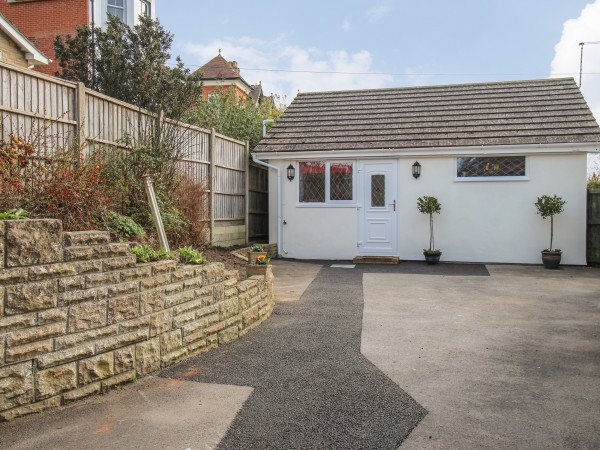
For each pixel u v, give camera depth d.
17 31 12.43
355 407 3.74
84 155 6.79
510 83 14.73
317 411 3.66
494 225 12.31
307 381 4.30
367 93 15.74
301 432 3.32
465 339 5.63
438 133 12.87
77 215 5.42
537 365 4.73
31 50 13.05
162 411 3.63
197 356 5.00
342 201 13.26
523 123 12.59
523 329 6.05
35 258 3.43
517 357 4.97
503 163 12.36
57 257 3.58
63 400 3.66
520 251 12.16
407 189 12.81
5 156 5.09
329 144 13.19
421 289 8.80
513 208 12.20
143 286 4.33
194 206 9.09
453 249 12.54
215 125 16.05
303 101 15.83
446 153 12.40
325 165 13.36
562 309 7.17
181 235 8.48
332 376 4.43
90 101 7.15
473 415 3.61
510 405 3.79
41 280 3.47
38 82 6.21
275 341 5.57
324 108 15.15
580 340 5.56
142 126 8.45
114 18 13.14
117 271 4.07
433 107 14.16
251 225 14.23
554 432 3.34
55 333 3.57
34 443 3.10
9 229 3.26
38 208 5.09
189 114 13.91
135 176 7.64
